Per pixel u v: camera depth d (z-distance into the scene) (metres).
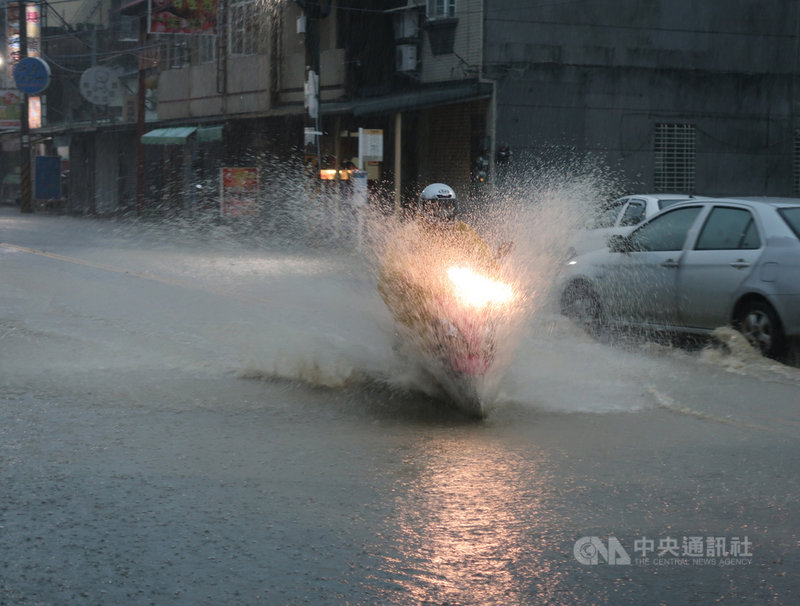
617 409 7.19
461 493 5.20
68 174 52.06
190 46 38.81
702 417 6.96
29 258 20.61
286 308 12.58
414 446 6.14
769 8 29.62
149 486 5.30
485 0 27.06
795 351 9.17
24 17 46.91
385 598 3.87
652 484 5.36
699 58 29.08
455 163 28.59
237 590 3.95
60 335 10.38
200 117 37.19
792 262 9.06
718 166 29.47
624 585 4.02
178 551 4.36
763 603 3.86
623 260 10.77
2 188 61.53
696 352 9.75
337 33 31.69
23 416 6.86
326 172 26.39
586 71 28.02
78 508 4.93
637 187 28.64
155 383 8.00
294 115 31.89
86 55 50.88
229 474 5.53
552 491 5.24
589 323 11.13
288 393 7.63
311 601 3.84
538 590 3.96
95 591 3.94
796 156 30.30
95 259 20.73
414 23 29.12
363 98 30.95
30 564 4.21
